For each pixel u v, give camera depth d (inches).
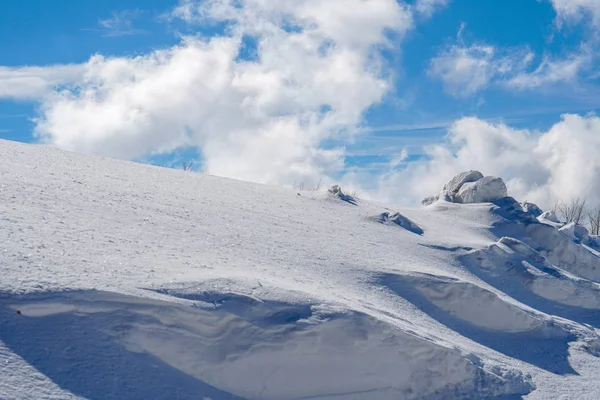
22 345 228.2
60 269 265.1
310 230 508.4
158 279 280.1
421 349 310.3
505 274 558.9
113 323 251.1
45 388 215.6
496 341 420.5
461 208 753.6
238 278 300.7
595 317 549.3
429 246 559.2
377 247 506.0
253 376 265.9
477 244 585.9
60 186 429.1
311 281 359.9
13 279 247.1
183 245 358.9
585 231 803.4
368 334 294.5
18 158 522.3
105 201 416.8
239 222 469.1
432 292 426.0
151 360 249.9
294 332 277.7
